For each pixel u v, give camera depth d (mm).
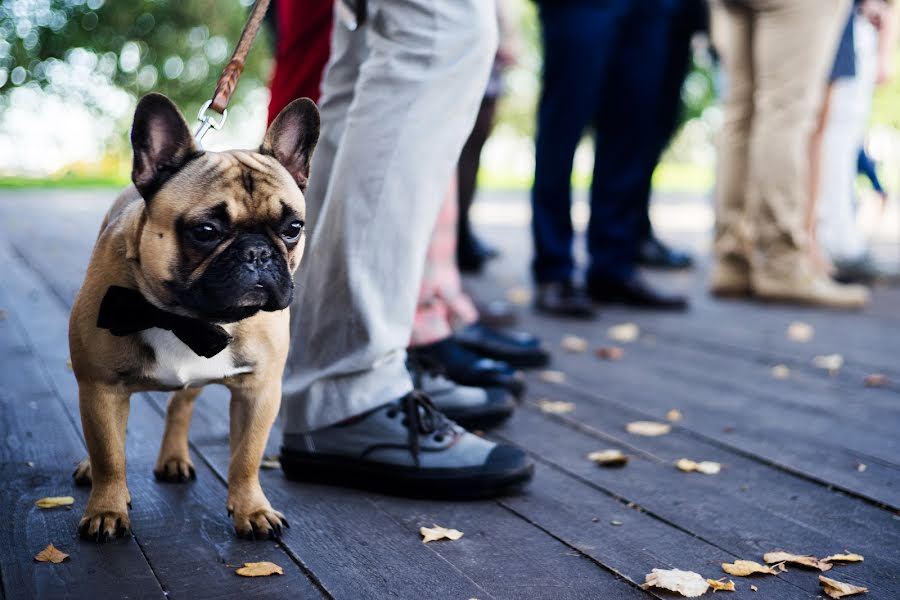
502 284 5934
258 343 1919
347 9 2340
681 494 2365
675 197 14742
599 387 3467
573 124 4590
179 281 1771
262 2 2059
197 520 2055
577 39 4414
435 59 2186
